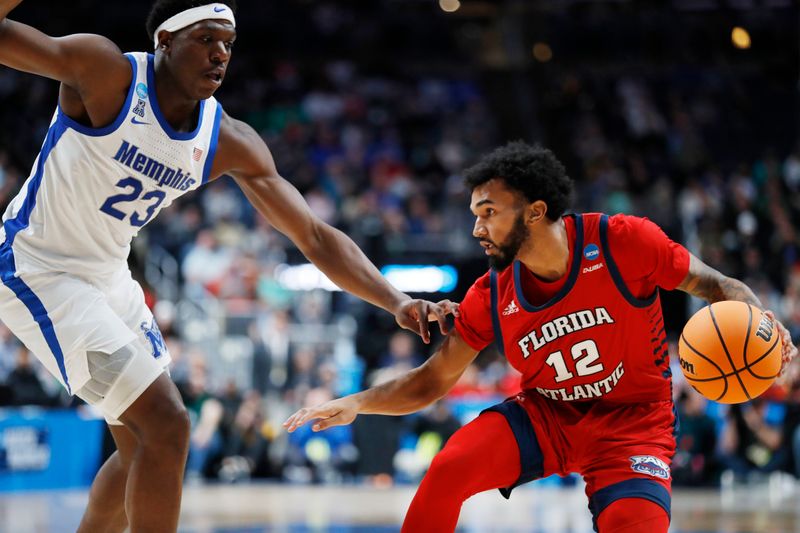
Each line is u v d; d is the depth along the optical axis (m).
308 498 10.37
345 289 4.68
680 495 11.40
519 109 22.97
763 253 16.92
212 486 11.79
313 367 12.89
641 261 4.01
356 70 23.73
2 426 10.82
